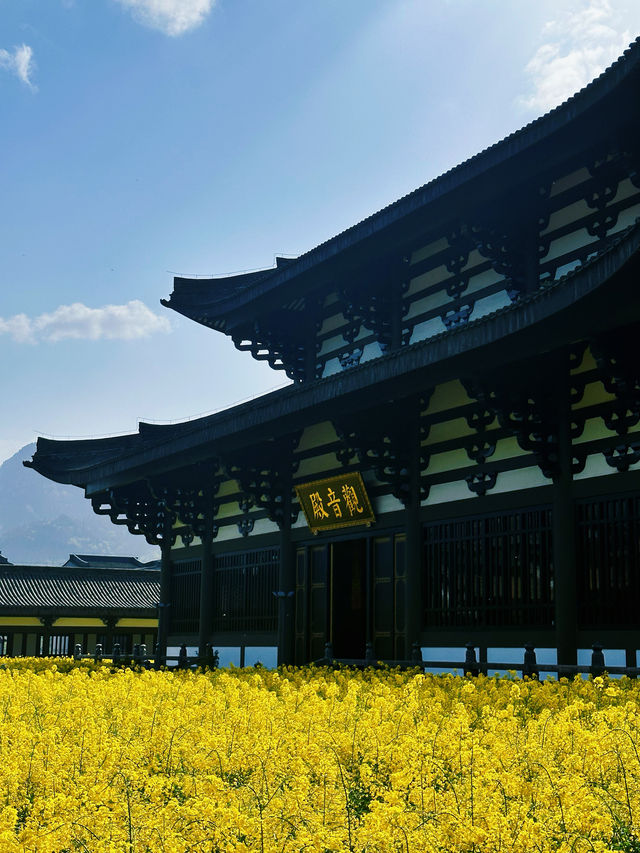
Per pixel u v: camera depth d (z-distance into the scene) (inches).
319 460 1131.9
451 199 845.2
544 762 299.4
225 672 821.9
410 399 966.4
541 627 790.5
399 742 335.9
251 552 1266.0
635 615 711.7
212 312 1237.7
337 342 1165.7
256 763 309.3
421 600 929.5
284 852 219.0
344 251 979.3
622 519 732.7
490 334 706.8
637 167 714.8
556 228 832.3
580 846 218.1
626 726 333.1
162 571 1483.8
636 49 615.8
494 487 863.7
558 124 716.0
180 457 1215.6
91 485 1446.9
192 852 231.5
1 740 356.5
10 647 1984.5
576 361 784.9
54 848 226.4
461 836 219.9
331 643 984.9
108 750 318.7
